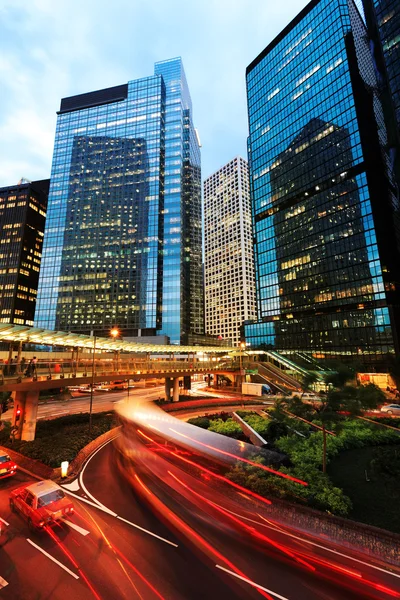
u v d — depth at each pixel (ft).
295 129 314.96
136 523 42.55
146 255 388.98
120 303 378.94
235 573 32.07
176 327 370.53
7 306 461.37
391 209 261.24
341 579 31.45
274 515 45.09
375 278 235.61
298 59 319.06
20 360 85.61
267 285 329.52
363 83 273.33
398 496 53.93
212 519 43.91
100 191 422.41
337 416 58.59
